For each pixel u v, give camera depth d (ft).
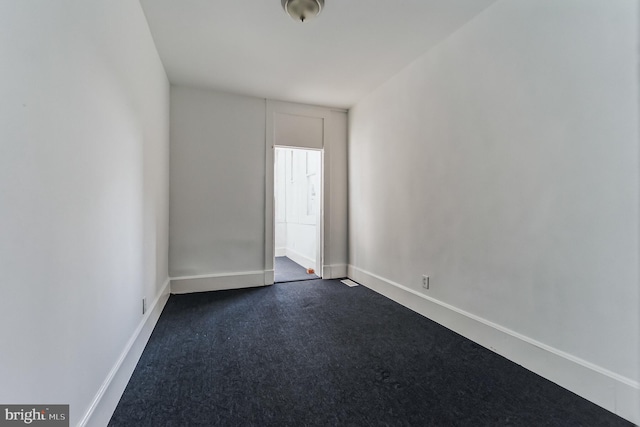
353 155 12.59
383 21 6.91
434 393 4.95
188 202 10.80
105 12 4.24
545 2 5.32
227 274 11.29
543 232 5.38
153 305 7.54
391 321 8.12
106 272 4.27
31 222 2.59
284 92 11.19
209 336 7.14
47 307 2.82
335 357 6.15
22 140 2.47
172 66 9.16
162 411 4.48
